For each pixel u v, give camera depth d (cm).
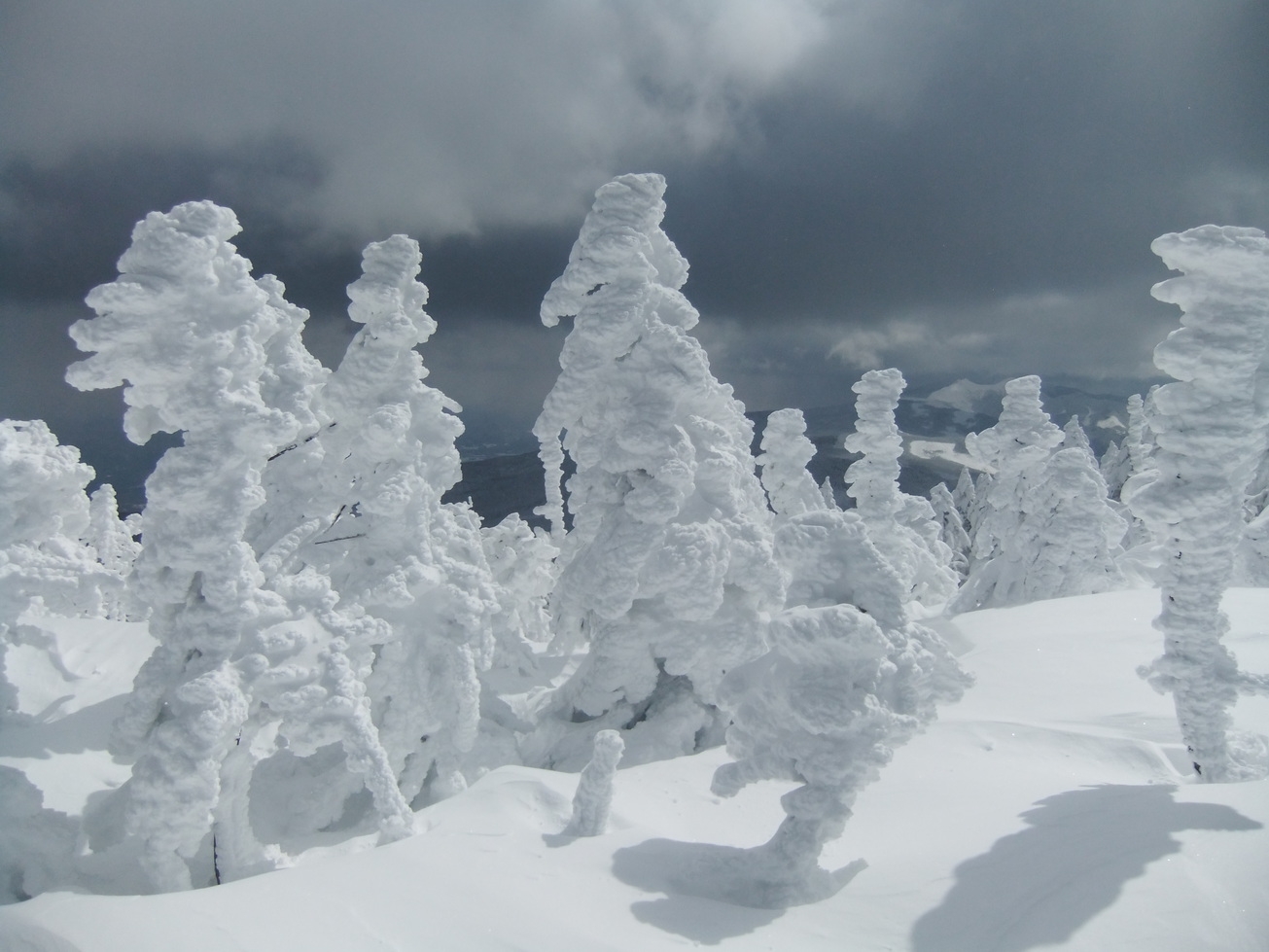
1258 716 1355
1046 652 1733
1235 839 728
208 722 891
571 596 1605
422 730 1336
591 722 1581
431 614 1367
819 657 785
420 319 1545
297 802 1230
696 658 1535
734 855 816
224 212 993
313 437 1509
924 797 1024
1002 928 661
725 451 1638
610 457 1563
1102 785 990
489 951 659
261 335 1052
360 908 720
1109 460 6081
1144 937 621
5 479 1173
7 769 962
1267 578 2794
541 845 866
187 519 964
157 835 877
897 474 2661
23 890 927
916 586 3197
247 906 722
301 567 1392
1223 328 1066
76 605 1207
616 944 667
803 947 674
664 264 1688
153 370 941
